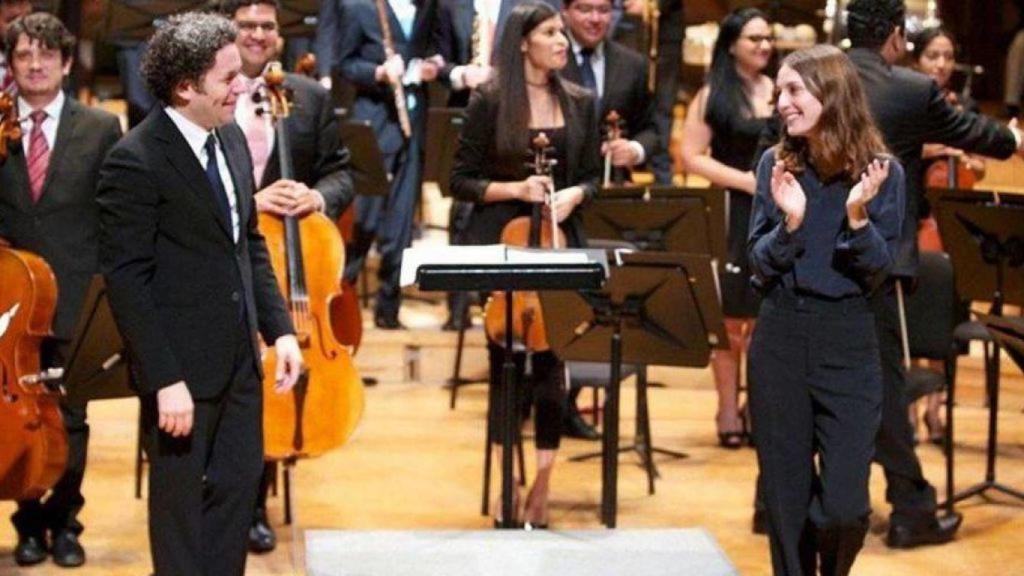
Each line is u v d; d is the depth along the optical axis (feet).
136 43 70.85
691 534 55.16
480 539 54.19
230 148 46.98
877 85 57.57
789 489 49.70
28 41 55.31
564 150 61.26
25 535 57.16
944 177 75.77
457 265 48.49
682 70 100.68
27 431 52.70
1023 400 81.05
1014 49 107.76
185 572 45.68
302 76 61.31
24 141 56.24
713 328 54.29
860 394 48.83
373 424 75.20
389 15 81.82
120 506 63.52
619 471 69.82
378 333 82.17
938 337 64.75
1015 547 61.67
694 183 100.58
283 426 56.44
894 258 48.70
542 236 60.64
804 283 48.49
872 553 60.75
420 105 82.64
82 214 56.34
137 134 45.06
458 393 80.84
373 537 54.19
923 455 73.15
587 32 73.72
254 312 46.91
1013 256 62.13
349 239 76.28
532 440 73.05
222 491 46.55
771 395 49.37
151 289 45.27
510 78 60.85
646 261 53.42
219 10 57.31
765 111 71.15
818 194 48.47
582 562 52.24
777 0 83.66
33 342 53.16
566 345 55.88
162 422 44.83
